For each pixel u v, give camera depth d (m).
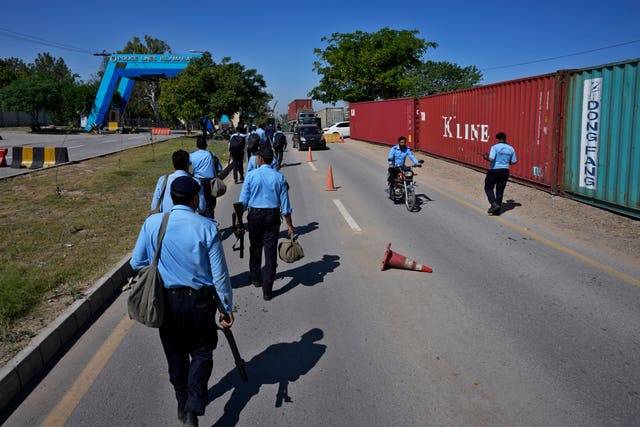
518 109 13.66
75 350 4.73
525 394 3.77
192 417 3.16
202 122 37.31
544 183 12.35
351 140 40.75
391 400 3.75
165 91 38.12
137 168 18.52
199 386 3.26
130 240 8.23
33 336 4.63
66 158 20.22
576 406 3.59
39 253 7.41
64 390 4.03
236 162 16.08
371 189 14.30
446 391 3.84
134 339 4.96
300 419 3.56
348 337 4.84
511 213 10.41
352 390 3.91
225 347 4.71
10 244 7.91
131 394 3.95
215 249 3.25
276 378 4.13
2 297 5.32
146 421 3.60
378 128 33.12
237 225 5.98
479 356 4.38
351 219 10.27
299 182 16.12
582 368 4.11
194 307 3.23
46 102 52.28
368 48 48.09
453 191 13.48
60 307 5.35
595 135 10.38
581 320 5.05
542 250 7.64
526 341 4.63
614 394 3.73
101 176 16.11
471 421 3.46
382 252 7.80
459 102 18.47
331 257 7.61
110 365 4.43
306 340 4.81
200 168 8.11
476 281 6.34
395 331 4.95
